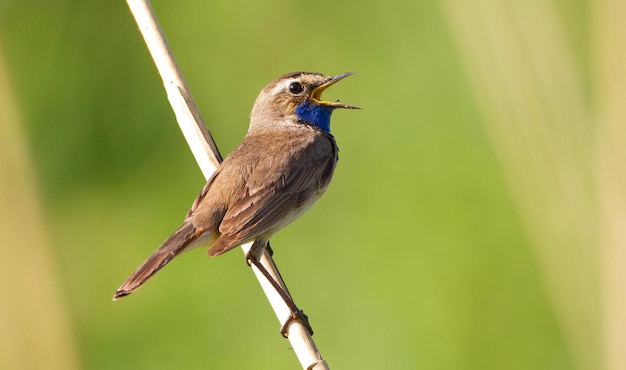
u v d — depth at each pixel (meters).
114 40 16.47
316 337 14.63
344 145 16.02
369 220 15.41
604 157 14.04
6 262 14.70
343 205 15.58
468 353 14.62
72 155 16.14
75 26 16.56
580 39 15.66
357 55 16.22
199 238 11.59
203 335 14.88
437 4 16.27
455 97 15.93
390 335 14.58
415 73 16.09
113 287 15.44
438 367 14.47
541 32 14.76
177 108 11.91
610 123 14.03
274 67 16.27
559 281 14.11
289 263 15.08
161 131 16.16
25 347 14.61
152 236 15.58
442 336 14.64
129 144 16.17
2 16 16.59
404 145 15.89
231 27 16.53
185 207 15.72
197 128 11.94
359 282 14.88
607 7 14.17
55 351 14.70
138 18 11.97
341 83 16.16
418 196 15.56
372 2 16.36
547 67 14.72
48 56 16.53
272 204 11.87
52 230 15.45
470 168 15.63
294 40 16.34
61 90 16.38
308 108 13.13
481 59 14.82
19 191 14.84
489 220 15.32
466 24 14.89
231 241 11.32
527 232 14.58
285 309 11.19
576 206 14.28
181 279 15.31
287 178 12.12
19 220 14.80
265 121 13.16
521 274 14.98
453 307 14.76
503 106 14.70
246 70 16.33
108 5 16.53
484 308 14.88
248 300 14.98
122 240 15.66
